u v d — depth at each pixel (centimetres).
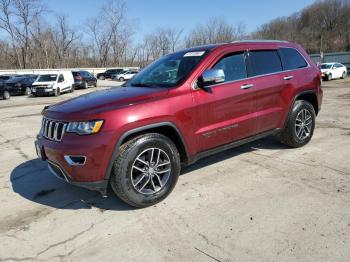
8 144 739
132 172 367
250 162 514
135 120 359
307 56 582
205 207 378
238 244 306
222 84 438
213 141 434
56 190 450
